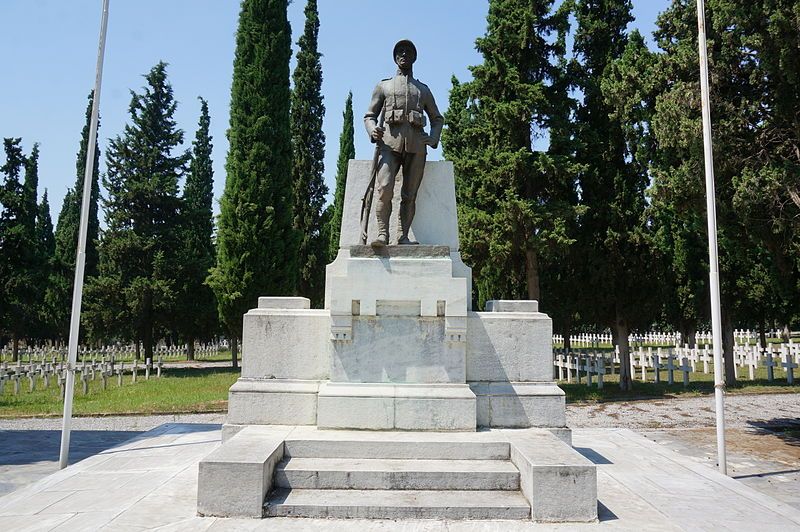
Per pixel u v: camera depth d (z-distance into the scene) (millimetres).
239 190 22172
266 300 7758
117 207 30859
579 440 9297
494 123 18391
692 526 5141
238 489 5270
